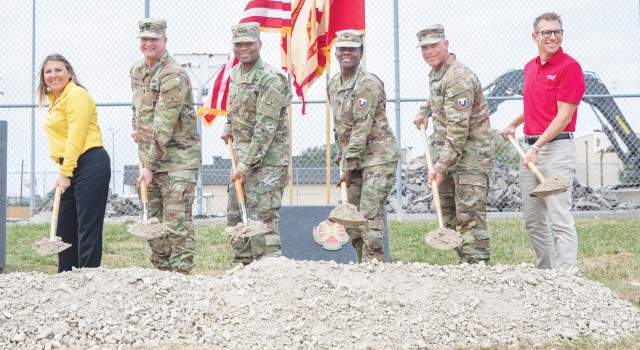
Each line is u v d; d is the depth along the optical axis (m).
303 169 16.33
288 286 5.17
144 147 6.72
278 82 6.45
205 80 13.36
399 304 5.06
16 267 8.71
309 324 4.86
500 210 16.53
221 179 16.89
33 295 5.09
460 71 6.45
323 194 17.30
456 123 6.36
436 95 6.63
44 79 6.45
